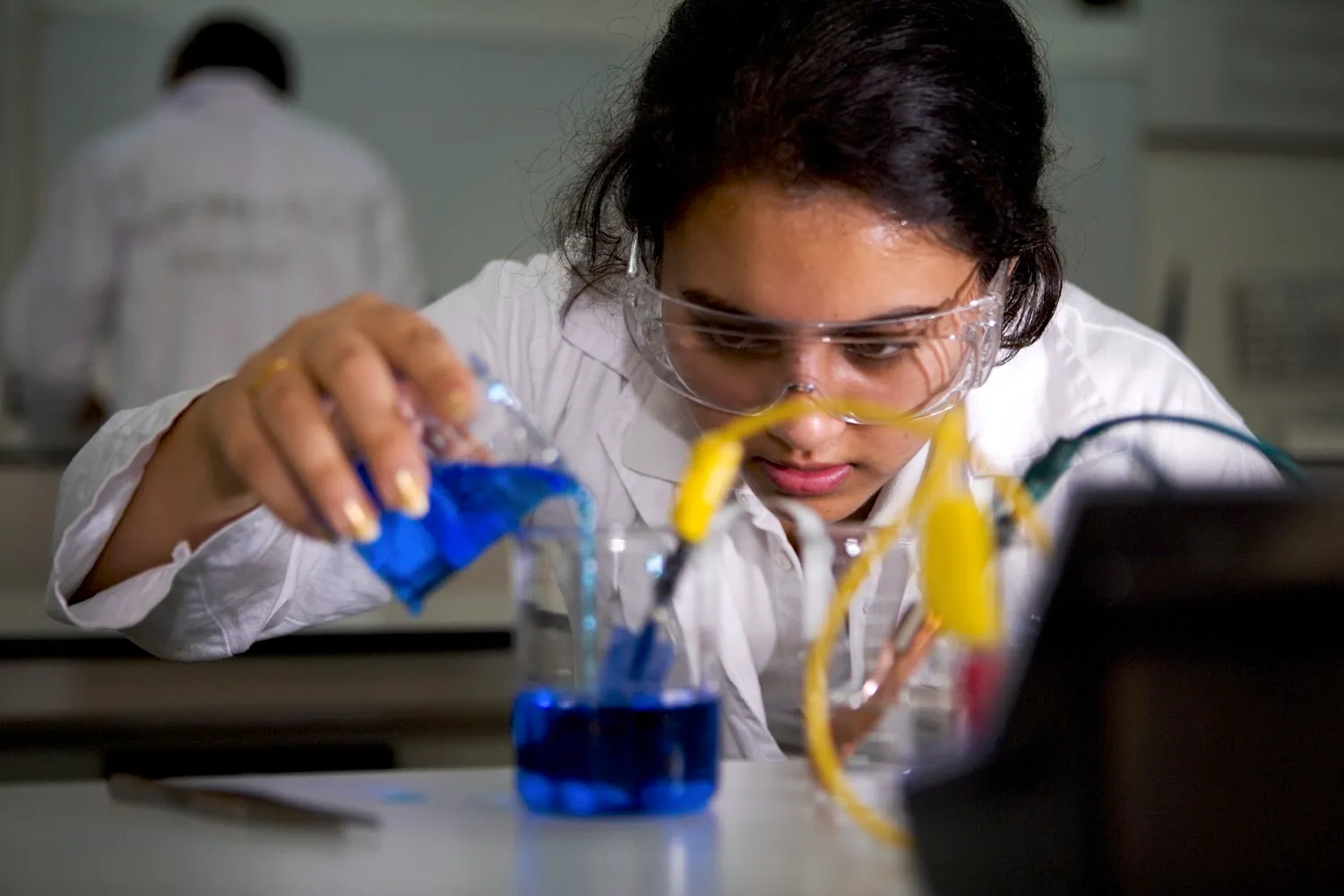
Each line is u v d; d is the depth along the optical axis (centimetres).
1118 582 59
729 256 97
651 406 130
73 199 317
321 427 76
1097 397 133
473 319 138
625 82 124
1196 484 60
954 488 73
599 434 131
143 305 319
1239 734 59
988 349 103
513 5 386
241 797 80
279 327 324
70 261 317
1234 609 59
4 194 374
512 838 72
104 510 100
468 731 184
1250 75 401
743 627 94
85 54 375
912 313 97
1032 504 77
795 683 83
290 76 353
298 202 325
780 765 88
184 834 73
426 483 75
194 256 320
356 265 332
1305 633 59
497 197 391
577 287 131
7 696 175
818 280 95
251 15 379
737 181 95
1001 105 101
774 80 96
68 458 272
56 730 175
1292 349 404
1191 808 59
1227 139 403
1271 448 86
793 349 97
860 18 99
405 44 384
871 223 94
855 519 122
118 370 323
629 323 108
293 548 112
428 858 69
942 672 78
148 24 376
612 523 130
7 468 216
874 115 94
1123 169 398
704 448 74
